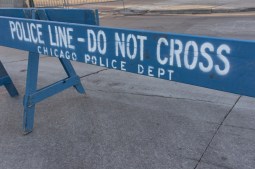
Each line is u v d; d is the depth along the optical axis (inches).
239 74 76.7
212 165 109.7
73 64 231.1
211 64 80.3
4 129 141.3
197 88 173.9
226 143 121.6
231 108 148.8
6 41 135.3
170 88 177.0
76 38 107.7
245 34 294.0
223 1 512.1
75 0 636.7
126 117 146.3
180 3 531.2
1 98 176.2
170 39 85.4
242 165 109.1
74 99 168.2
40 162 116.6
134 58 94.4
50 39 116.8
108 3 598.5
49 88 147.3
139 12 494.0
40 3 598.9
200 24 360.5
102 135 132.2
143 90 176.7
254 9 426.9
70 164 114.5
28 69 137.2
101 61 103.3
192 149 119.0
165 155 116.5
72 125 141.7
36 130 139.0
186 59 84.0
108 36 98.5
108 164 113.3
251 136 125.3
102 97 169.8
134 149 121.2
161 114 147.1
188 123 137.5
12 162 117.5
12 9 152.6
